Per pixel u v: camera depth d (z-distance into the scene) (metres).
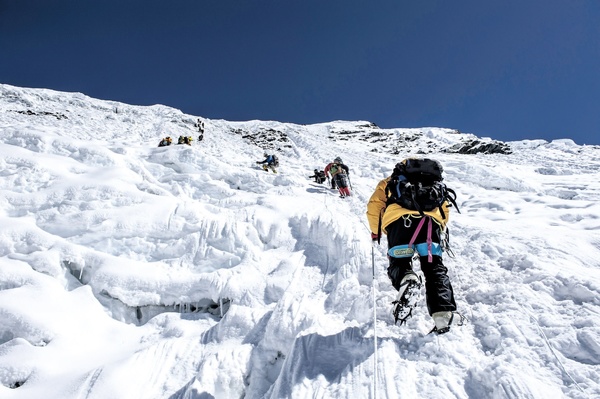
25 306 3.98
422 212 3.00
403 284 2.86
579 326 2.85
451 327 2.98
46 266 4.52
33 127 11.16
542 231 4.80
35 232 4.95
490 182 10.59
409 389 2.49
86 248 4.86
